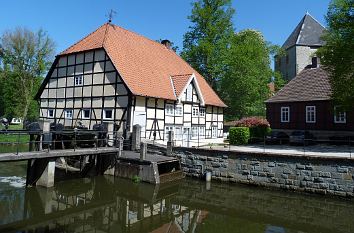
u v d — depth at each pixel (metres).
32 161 14.14
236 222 11.19
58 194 13.59
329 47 17.58
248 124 25.20
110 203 12.97
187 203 13.41
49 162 13.84
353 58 16.20
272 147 20.98
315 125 25.95
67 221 10.66
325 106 25.48
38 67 38.59
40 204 12.12
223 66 36.50
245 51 36.22
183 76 25.03
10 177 16.11
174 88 24.44
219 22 35.34
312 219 11.57
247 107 37.06
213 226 10.76
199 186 16.31
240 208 12.82
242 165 16.50
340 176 14.00
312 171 14.62
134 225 10.64
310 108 26.36
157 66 25.56
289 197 14.41
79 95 23.00
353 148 20.31
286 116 27.78
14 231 9.46
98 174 17.44
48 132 13.59
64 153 14.07
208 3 35.53
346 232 10.33
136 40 26.47
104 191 14.55
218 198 14.22
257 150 18.81
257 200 13.95
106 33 23.36
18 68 38.06
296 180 15.00
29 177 14.08
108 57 21.27
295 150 18.89
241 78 35.53
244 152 16.42
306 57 43.88
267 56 39.56
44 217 10.84
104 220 11.01
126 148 19.41
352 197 13.70
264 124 25.78
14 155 12.16
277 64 51.31
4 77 41.09
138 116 20.62
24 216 10.82
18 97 40.84
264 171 15.85
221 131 29.95
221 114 30.11
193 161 18.03
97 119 21.77
